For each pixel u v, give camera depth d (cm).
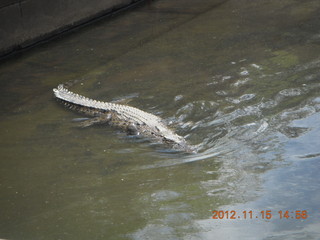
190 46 1412
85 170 886
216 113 1041
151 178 848
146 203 781
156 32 1555
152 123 999
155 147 948
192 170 863
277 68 1215
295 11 1619
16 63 1409
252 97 1090
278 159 870
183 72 1246
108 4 1762
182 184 824
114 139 986
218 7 1748
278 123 981
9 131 1038
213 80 1187
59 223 752
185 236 697
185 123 1016
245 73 1206
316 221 705
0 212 788
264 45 1362
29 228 745
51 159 927
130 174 864
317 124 965
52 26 1577
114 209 774
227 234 693
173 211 757
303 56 1266
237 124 994
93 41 1530
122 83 1221
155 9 1798
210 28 1539
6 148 973
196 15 1683
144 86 1194
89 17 1702
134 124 1009
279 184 800
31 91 1225
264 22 1544
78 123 1058
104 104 1094
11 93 1219
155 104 1102
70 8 1623
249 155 892
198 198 784
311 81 1132
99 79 1259
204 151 919
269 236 681
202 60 1307
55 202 805
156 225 727
